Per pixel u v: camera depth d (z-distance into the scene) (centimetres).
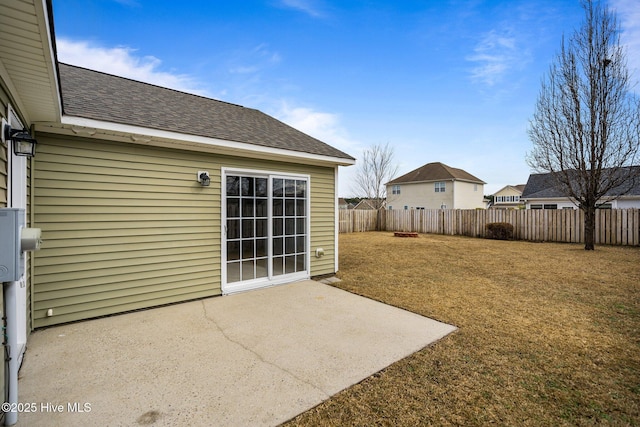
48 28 171
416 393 233
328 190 643
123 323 370
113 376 252
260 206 539
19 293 290
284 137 601
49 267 355
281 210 567
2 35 177
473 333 348
